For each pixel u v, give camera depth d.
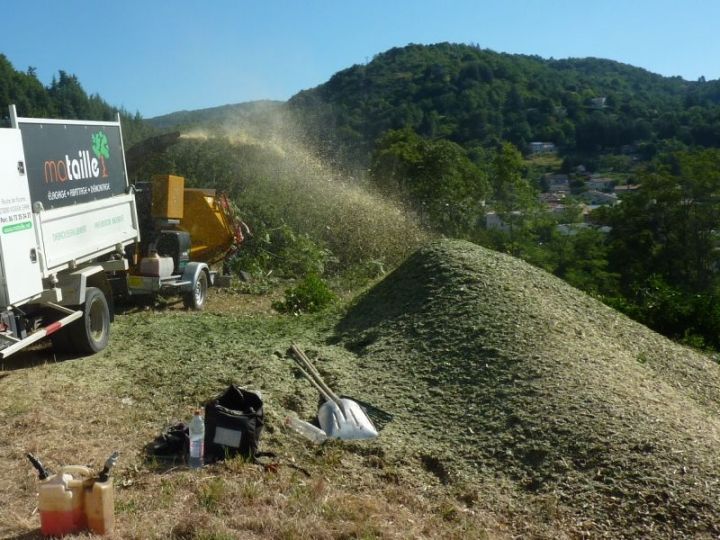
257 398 5.91
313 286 12.40
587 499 5.14
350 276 17.62
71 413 6.66
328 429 6.26
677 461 5.35
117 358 8.56
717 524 4.77
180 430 5.90
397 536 4.57
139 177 19.44
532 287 9.20
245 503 4.88
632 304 13.70
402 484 5.46
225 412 5.64
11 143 7.20
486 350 7.30
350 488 5.32
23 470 5.45
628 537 4.78
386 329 8.52
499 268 9.45
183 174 20.47
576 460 5.54
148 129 29.59
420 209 25.98
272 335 9.44
